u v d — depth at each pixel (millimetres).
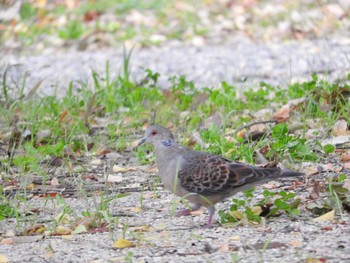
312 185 10734
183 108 15719
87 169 12508
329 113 13266
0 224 10031
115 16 27562
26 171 12383
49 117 15273
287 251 8188
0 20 27188
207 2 28359
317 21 25453
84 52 24422
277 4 27438
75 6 28672
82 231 9398
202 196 9570
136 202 10727
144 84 17609
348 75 15891
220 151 12383
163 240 8820
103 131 14312
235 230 9062
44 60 23281
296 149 11953
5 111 14898
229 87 16469
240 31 25547
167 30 26078
